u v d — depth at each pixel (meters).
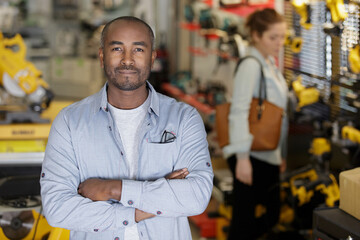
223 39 5.10
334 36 3.22
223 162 4.71
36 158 3.08
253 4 4.44
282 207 3.99
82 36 8.74
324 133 3.63
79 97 8.54
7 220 2.63
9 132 3.18
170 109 2.14
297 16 4.22
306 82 4.10
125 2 8.59
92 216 1.93
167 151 2.08
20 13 8.64
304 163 4.11
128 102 2.08
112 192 1.95
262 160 3.52
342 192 2.38
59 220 1.95
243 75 3.38
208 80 6.38
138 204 1.95
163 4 8.06
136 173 2.08
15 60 3.31
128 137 2.09
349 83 3.24
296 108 3.97
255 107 3.41
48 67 8.72
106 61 2.00
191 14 6.19
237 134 3.36
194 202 1.98
